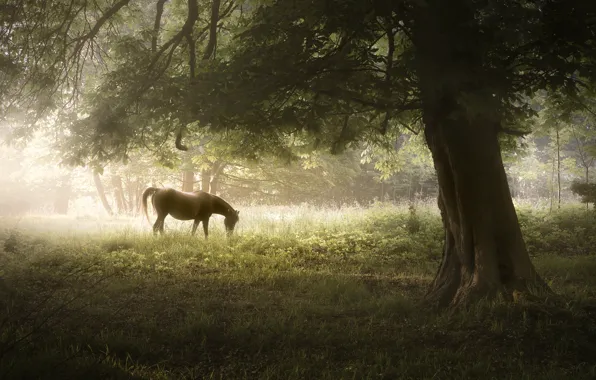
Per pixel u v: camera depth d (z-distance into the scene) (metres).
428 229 15.72
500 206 7.51
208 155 12.48
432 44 6.69
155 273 10.41
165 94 8.33
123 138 9.23
